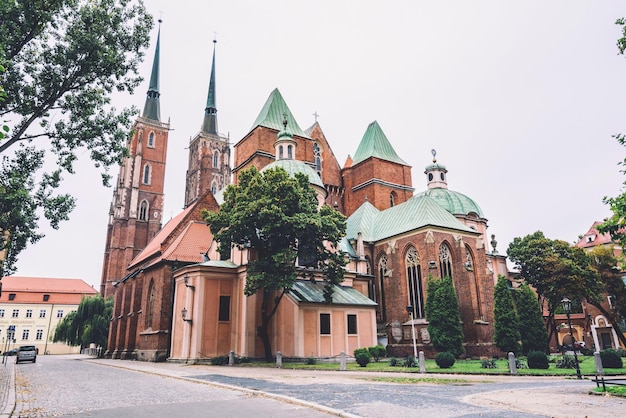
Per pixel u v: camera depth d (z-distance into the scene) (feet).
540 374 74.59
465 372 77.61
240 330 115.03
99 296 237.45
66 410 37.76
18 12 66.23
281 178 105.81
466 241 146.82
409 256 146.72
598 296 165.48
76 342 226.79
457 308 122.31
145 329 143.74
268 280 99.76
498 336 120.16
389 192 203.21
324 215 111.55
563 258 166.81
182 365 106.42
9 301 307.17
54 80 73.97
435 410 36.88
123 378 70.33
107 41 78.13
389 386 56.34
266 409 37.63
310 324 114.42
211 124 390.21
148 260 161.17
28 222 85.71
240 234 105.50
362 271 149.48
